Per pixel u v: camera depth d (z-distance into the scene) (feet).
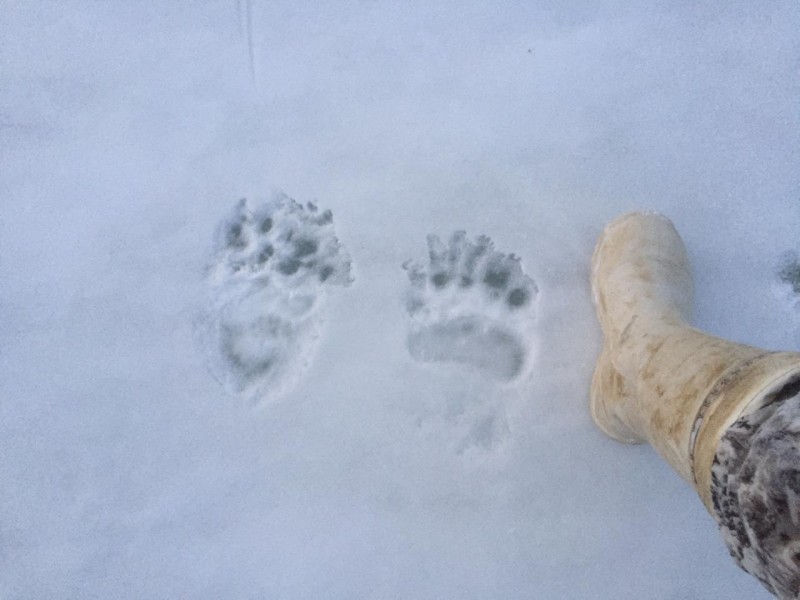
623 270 5.32
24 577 5.63
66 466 5.73
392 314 5.80
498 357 5.74
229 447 5.73
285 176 5.97
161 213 5.98
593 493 5.61
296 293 5.85
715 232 5.83
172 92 6.09
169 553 5.64
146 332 5.86
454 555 5.58
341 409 5.72
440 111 6.00
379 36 6.10
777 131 5.89
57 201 6.00
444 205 5.90
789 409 2.62
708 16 5.99
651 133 5.93
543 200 5.89
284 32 6.12
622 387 4.82
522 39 6.06
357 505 5.64
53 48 6.13
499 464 5.64
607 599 5.51
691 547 5.56
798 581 2.39
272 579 5.61
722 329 5.68
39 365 5.83
